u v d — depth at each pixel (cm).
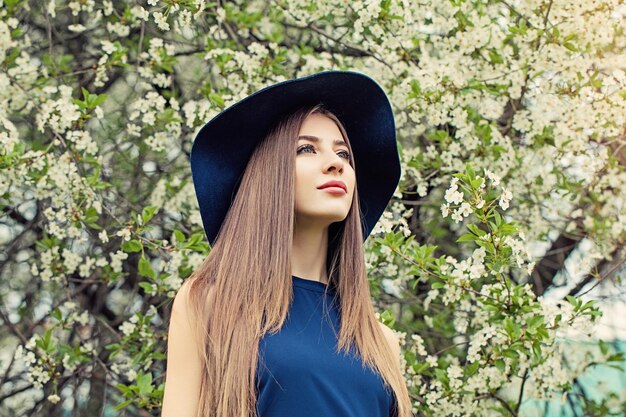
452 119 335
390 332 230
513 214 369
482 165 335
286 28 402
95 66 346
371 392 195
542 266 415
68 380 383
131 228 317
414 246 309
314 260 208
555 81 329
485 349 311
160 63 347
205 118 329
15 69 345
